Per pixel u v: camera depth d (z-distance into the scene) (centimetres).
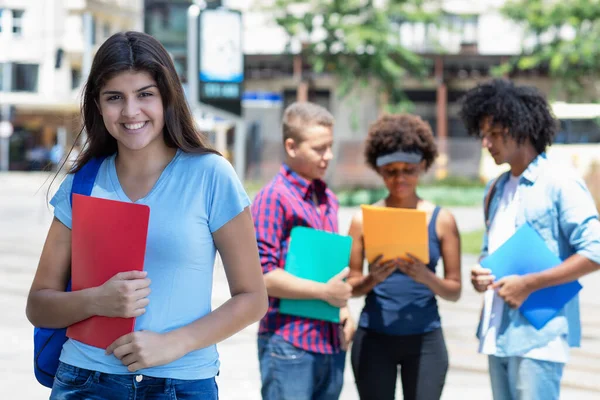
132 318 268
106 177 294
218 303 983
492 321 431
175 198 284
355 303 1108
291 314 434
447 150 3309
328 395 445
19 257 1514
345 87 3472
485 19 4059
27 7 4866
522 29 3572
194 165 289
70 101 4556
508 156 441
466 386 732
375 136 487
